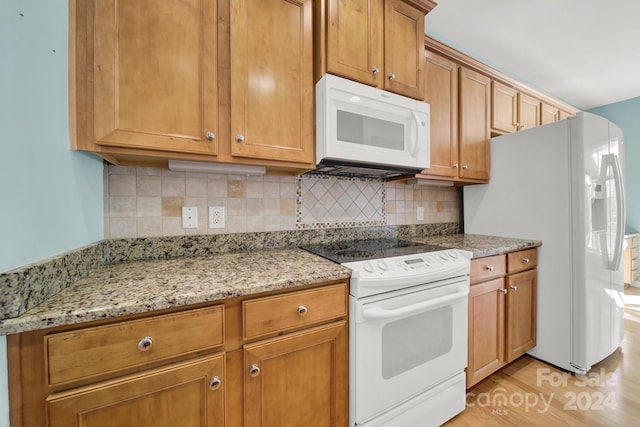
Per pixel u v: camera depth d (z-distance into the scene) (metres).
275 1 1.11
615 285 1.76
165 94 0.91
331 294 0.97
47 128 0.71
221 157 1.02
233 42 1.02
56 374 0.59
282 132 1.13
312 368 0.94
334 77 1.18
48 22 0.72
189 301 0.71
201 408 0.75
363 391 1.01
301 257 1.21
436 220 2.15
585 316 1.54
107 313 0.62
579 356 1.56
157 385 0.69
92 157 0.97
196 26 0.96
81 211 0.88
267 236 1.43
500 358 1.56
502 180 1.93
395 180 1.83
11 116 0.58
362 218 1.78
